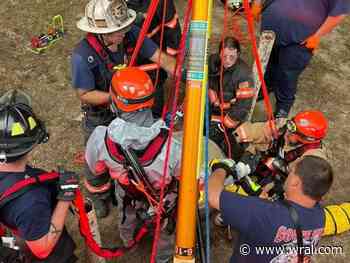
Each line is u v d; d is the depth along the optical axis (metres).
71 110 4.87
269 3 4.23
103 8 3.05
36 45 5.55
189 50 1.64
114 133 2.47
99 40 3.21
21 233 2.18
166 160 2.11
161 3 3.95
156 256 3.30
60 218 2.27
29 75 5.22
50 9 6.15
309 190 2.20
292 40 4.24
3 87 5.06
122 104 2.45
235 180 2.73
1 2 6.21
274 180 2.96
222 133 3.92
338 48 5.88
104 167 2.88
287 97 4.65
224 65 3.87
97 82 3.33
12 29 5.80
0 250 2.34
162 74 4.05
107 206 3.85
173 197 2.75
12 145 2.12
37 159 4.36
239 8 5.67
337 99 5.20
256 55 2.29
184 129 1.69
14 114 2.15
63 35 5.74
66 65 5.36
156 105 4.19
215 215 3.84
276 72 4.58
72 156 4.40
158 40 4.15
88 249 3.07
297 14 4.10
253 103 4.31
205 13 1.61
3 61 5.36
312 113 2.99
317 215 2.28
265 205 2.23
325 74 5.49
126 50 3.40
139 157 2.54
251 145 3.24
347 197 4.18
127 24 3.14
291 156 3.01
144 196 2.78
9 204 2.13
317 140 2.96
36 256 2.33
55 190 2.35
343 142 4.70
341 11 3.96
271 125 2.78
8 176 2.18
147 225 2.92
